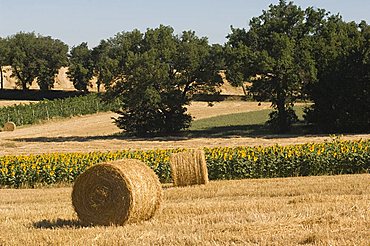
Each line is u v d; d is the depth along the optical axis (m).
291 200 15.27
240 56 50.00
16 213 15.25
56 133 57.28
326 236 10.51
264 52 49.19
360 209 13.01
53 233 12.10
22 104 74.75
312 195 16.28
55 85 114.56
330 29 52.88
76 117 73.50
